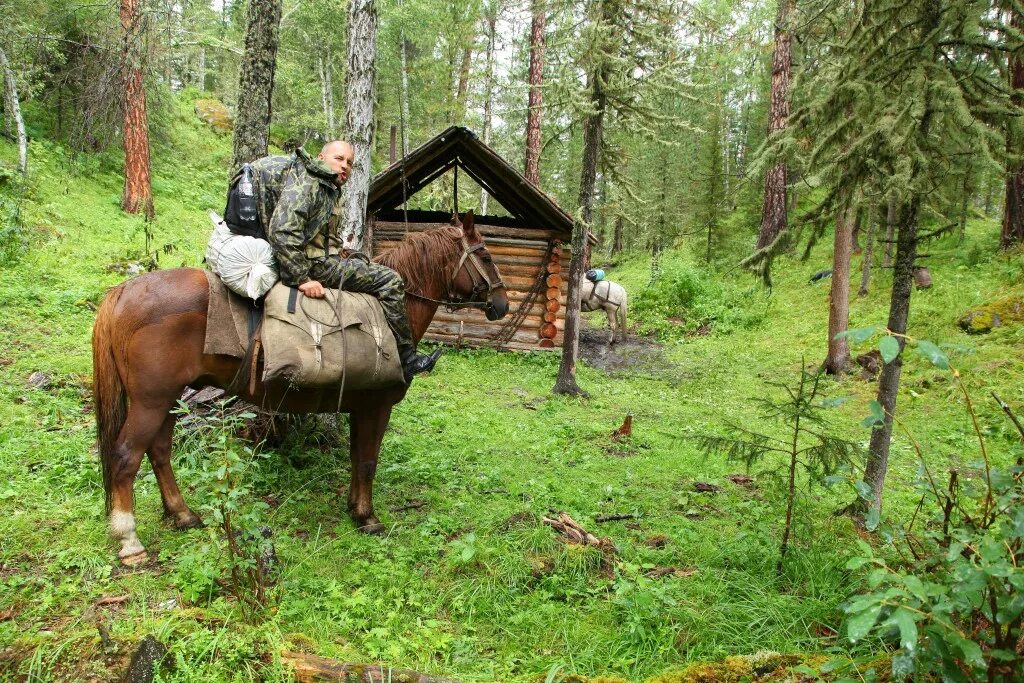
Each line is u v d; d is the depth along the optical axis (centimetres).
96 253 1285
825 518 540
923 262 1549
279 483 555
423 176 1352
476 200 2288
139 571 395
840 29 537
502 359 1307
